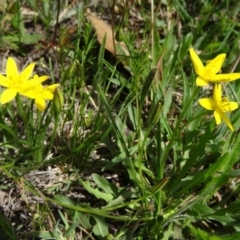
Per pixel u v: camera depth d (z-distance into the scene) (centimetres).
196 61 29
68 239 31
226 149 33
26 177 33
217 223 34
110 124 34
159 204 31
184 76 37
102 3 44
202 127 36
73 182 34
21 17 41
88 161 35
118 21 43
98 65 36
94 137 34
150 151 35
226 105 29
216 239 30
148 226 32
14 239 30
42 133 31
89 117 35
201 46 43
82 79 35
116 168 35
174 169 34
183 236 33
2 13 41
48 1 42
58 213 32
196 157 33
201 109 36
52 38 42
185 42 40
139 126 31
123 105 35
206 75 29
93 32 41
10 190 33
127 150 33
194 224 33
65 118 34
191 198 33
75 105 37
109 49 40
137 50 39
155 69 29
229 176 32
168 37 40
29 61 40
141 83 38
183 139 37
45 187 33
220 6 45
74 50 40
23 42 41
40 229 30
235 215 32
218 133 35
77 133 35
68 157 33
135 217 32
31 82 29
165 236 31
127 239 31
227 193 35
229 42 44
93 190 32
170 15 43
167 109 36
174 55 39
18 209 32
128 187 34
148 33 42
